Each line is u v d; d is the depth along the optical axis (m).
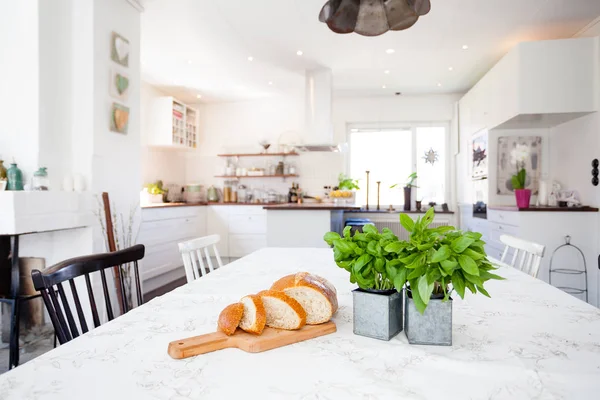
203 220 5.53
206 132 6.27
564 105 3.43
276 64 4.47
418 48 3.98
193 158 6.27
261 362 0.72
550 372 0.68
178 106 5.33
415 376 0.67
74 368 0.70
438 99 5.75
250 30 3.57
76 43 2.72
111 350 0.78
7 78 2.52
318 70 4.61
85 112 2.71
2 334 2.57
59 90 2.65
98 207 2.75
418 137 5.91
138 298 1.32
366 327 0.84
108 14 2.83
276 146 6.06
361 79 5.02
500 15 3.26
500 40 3.78
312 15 3.28
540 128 4.21
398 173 5.95
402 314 0.89
